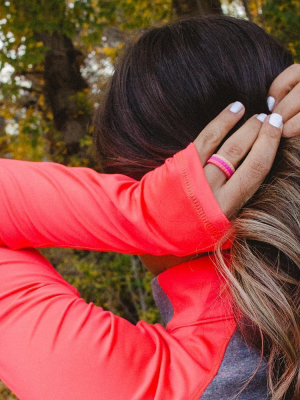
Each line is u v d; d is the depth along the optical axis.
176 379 0.63
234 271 0.65
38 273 0.68
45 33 5.51
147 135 0.71
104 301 4.82
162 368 0.63
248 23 0.74
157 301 0.81
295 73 0.67
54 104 5.63
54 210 0.65
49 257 5.00
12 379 0.62
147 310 4.64
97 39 4.84
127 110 0.72
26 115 6.01
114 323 0.65
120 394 0.60
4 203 0.67
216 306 0.69
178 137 0.70
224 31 0.71
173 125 0.69
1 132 6.56
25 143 6.23
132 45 0.79
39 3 4.45
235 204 0.60
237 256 0.63
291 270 0.64
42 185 0.67
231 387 0.64
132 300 4.93
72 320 0.63
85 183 0.66
